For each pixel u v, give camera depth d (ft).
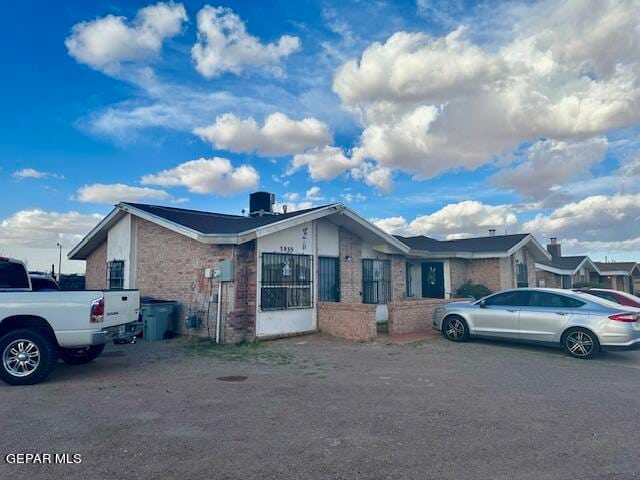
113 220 51.29
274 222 40.04
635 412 19.75
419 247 73.20
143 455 14.90
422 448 15.57
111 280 52.19
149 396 22.08
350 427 17.62
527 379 26.07
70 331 25.03
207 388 23.73
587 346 32.71
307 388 23.76
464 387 24.08
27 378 24.25
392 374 27.27
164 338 41.57
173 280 44.37
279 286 41.98
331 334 43.29
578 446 15.83
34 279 32.48
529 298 36.73
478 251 68.69
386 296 55.42
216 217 53.26
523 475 13.58
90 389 23.47
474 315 38.60
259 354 34.06
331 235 48.37
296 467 14.06
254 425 17.84
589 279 109.40
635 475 13.61
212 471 13.76
